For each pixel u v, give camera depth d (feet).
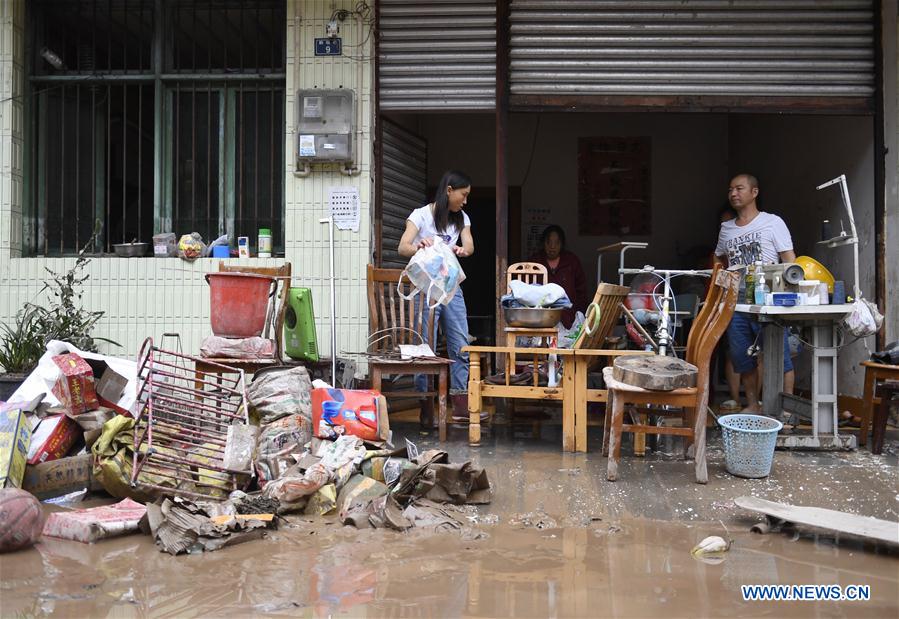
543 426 17.29
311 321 15.47
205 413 13.57
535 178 28.27
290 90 18.24
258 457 12.32
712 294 12.94
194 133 18.84
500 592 8.14
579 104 18.38
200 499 10.98
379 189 18.81
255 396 13.39
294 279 18.26
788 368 17.67
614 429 12.53
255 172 18.86
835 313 14.37
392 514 10.46
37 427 12.21
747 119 26.53
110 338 18.33
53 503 11.58
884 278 17.98
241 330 14.56
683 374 12.12
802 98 18.24
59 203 19.06
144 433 11.32
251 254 18.78
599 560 9.16
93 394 12.68
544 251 23.06
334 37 18.17
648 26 18.25
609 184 28.22
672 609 7.72
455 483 11.23
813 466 13.46
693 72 18.29
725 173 28.27
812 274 14.97
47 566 8.87
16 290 18.33
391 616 7.51
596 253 28.30
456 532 10.18
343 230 18.20
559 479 12.56
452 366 17.53
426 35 18.47
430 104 18.63
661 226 28.22
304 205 18.28
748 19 18.12
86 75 18.75
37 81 18.75
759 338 16.78
